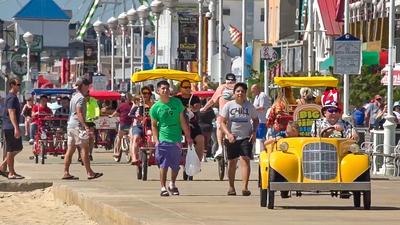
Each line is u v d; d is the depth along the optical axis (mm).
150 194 45094
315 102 55719
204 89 83562
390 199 43000
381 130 62156
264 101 65188
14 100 55875
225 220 33719
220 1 96938
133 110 71312
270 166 37531
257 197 43281
